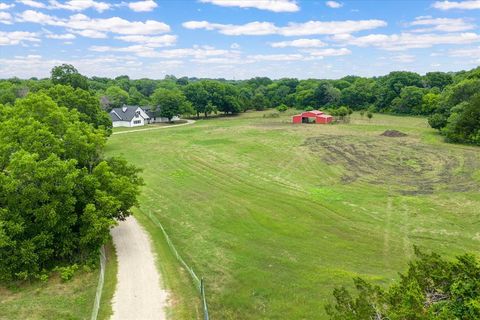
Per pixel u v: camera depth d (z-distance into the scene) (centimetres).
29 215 2059
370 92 12938
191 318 1711
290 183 4025
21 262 1966
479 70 9106
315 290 1997
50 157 2150
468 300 980
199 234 2741
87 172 2409
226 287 2016
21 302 1842
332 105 12912
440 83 13600
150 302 1827
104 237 2195
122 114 9194
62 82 6988
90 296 1894
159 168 4716
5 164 2239
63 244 2155
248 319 1744
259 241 2622
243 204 3375
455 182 3941
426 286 1116
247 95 15775
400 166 4675
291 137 6800
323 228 2839
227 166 4759
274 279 2109
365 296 1184
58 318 1709
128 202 2505
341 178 4200
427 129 7656
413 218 3002
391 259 2353
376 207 3259
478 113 5800
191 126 8812
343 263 2305
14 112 2638
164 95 9838
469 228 2794
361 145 5956
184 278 2077
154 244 2511
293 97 14475
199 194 3675
